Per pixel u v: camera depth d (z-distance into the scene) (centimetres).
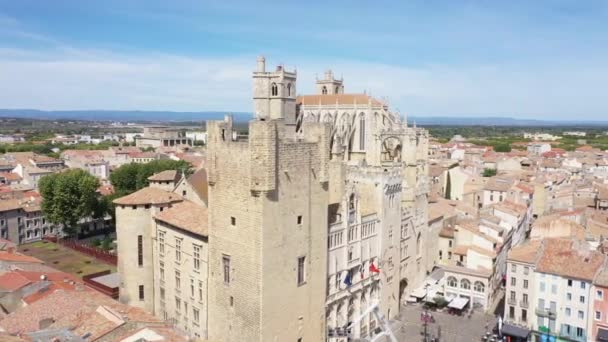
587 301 9575
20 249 15538
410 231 11506
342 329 8888
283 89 16412
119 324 5925
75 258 14488
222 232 7662
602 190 19475
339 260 8938
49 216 16175
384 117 15975
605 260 9850
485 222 13375
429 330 10212
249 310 7300
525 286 10400
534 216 19788
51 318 6362
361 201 10225
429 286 12025
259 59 16400
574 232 13150
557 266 10000
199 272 8325
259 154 6906
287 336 7631
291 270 7594
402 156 13412
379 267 10100
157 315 9600
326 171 8050
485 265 11844
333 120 16788
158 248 9406
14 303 7512
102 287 10438
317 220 8031
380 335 8962
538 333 10094
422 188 12081
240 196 7300
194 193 11388
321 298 8281
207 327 8225
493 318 10950
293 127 16888
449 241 13100
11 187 19900
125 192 18300
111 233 18375
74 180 16300
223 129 7669
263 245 7056
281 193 7281
